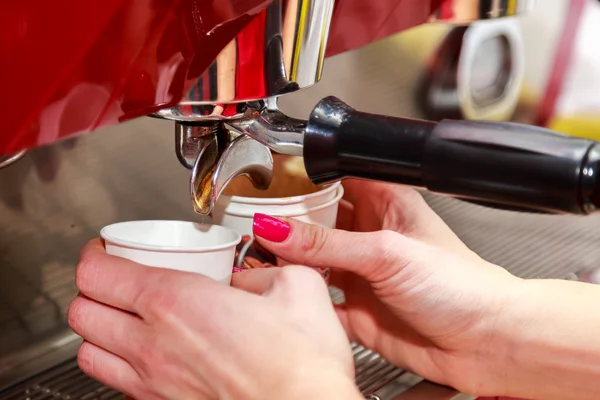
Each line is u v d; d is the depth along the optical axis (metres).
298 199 0.52
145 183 0.74
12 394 0.57
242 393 0.42
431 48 0.99
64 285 0.67
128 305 0.45
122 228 0.48
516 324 0.53
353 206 0.66
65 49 0.30
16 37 0.29
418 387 0.56
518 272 0.70
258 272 0.48
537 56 1.12
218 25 0.33
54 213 0.67
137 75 0.33
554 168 0.35
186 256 0.45
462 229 0.78
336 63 0.89
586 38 1.12
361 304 0.61
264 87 0.37
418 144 0.38
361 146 0.39
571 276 0.70
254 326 0.42
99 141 0.69
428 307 0.53
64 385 0.58
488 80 1.07
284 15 0.37
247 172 0.49
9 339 0.63
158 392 0.45
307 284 0.46
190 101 0.36
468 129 0.37
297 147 0.42
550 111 1.11
